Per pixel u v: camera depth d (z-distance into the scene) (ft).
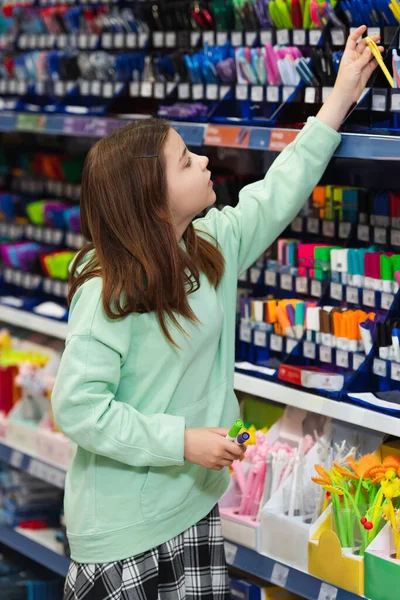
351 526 8.64
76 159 14.48
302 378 9.53
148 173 7.67
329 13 9.19
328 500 9.08
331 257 9.64
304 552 9.07
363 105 8.82
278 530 9.39
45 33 13.67
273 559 9.49
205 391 8.30
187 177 7.87
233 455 7.73
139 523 8.00
